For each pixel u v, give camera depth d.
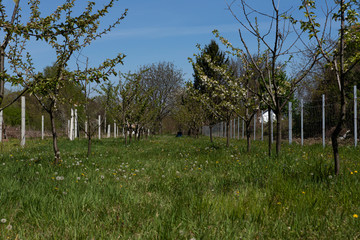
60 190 4.40
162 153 10.51
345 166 5.90
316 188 4.29
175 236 2.87
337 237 2.85
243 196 4.05
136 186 5.07
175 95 41.19
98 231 2.94
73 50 6.75
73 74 6.20
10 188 4.40
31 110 31.22
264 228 3.09
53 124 7.51
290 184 4.49
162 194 4.50
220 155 8.95
